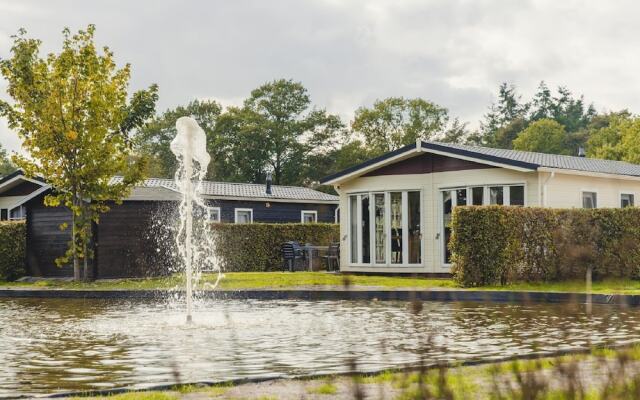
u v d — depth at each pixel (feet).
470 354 29.63
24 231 98.78
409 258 87.86
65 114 84.58
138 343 34.99
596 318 43.19
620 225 69.26
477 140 272.72
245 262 102.53
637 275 68.80
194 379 24.71
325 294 61.11
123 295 67.00
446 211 85.20
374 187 90.68
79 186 86.53
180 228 98.37
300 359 29.17
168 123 253.24
